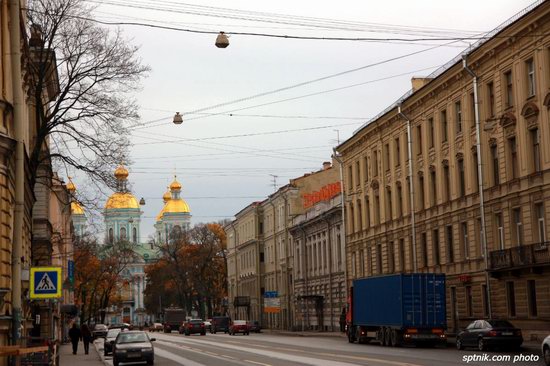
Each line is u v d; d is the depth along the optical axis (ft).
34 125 127.34
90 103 109.60
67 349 185.47
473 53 146.30
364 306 154.71
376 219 207.51
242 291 369.30
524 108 131.75
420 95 173.68
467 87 152.66
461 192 158.71
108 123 110.93
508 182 137.08
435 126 169.17
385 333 144.56
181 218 588.09
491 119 143.23
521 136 133.39
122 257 348.79
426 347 138.21
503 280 137.80
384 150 200.85
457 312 159.53
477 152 147.74
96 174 111.65
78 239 283.38
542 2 122.31
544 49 125.70
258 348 153.69
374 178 208.54
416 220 179.32
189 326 299.17
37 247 163.84
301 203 297.74
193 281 402.31
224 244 415.23
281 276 310.45
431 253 171.53
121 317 585.22
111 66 109.60
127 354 112.78
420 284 136.56
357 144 221.25
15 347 59.31
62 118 109.19
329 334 225.56
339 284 239.91
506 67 137.69
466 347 125.90
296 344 165.78
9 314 78.28
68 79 108.47
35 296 73.15
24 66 94.63
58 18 107.14
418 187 179.32
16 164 79.15
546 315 124.77
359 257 221.46
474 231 151.12
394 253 195.11
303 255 278.87
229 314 398.01
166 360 124.77
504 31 134.72
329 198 255.70
